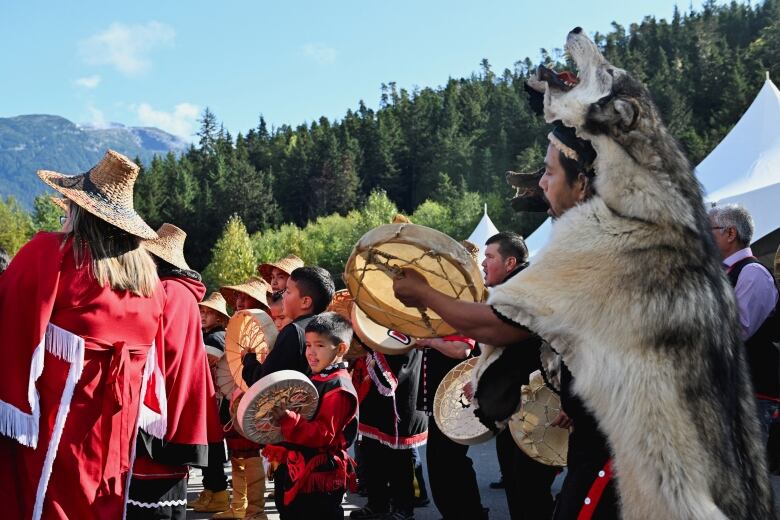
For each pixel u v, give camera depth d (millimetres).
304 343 4543
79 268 3299
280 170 124062
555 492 6457
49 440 3148
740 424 1941
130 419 3406
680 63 106125
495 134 114125
